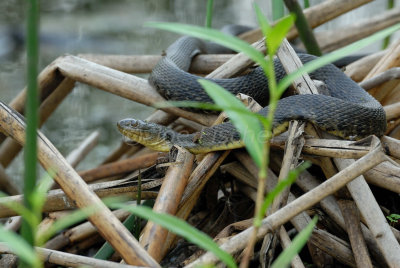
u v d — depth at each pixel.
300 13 8.95
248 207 7.49
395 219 6.53
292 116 6.41
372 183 6.30
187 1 25.00
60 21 22.53
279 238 5.73
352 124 6.55
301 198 4.77
